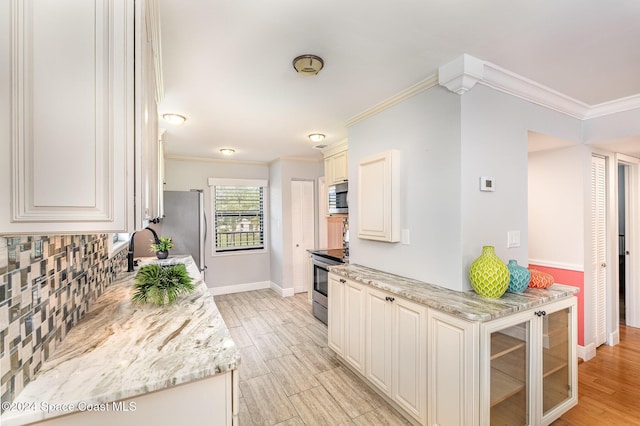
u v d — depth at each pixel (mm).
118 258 2551
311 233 5352
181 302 1775
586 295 2812
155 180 1839
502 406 1681
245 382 2484
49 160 827
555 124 2527
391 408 2135
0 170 773
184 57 1805
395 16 1438
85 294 1569
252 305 4535
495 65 1911
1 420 778
